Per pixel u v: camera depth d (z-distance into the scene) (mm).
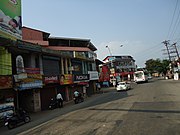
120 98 21906
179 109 11805
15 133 10562
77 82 30422
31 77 18953
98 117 11672
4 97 15977
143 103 15773
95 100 24172
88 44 39406
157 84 40188
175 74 56031
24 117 13578
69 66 30219
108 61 79250
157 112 11461
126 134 7523
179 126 8094
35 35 30391
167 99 16766
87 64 37781
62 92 26859
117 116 11352
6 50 16938
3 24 17438
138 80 52281
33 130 10430
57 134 8742
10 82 16062
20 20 20531
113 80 57406
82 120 11312
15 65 19562
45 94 22562
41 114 17562
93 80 39781
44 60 23766
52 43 34031
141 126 8555
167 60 88562
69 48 35781
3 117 15086
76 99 23453
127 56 85062
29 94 20281
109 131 8188
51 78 23078
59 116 14125
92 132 8305
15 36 19250
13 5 19359
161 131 7586
